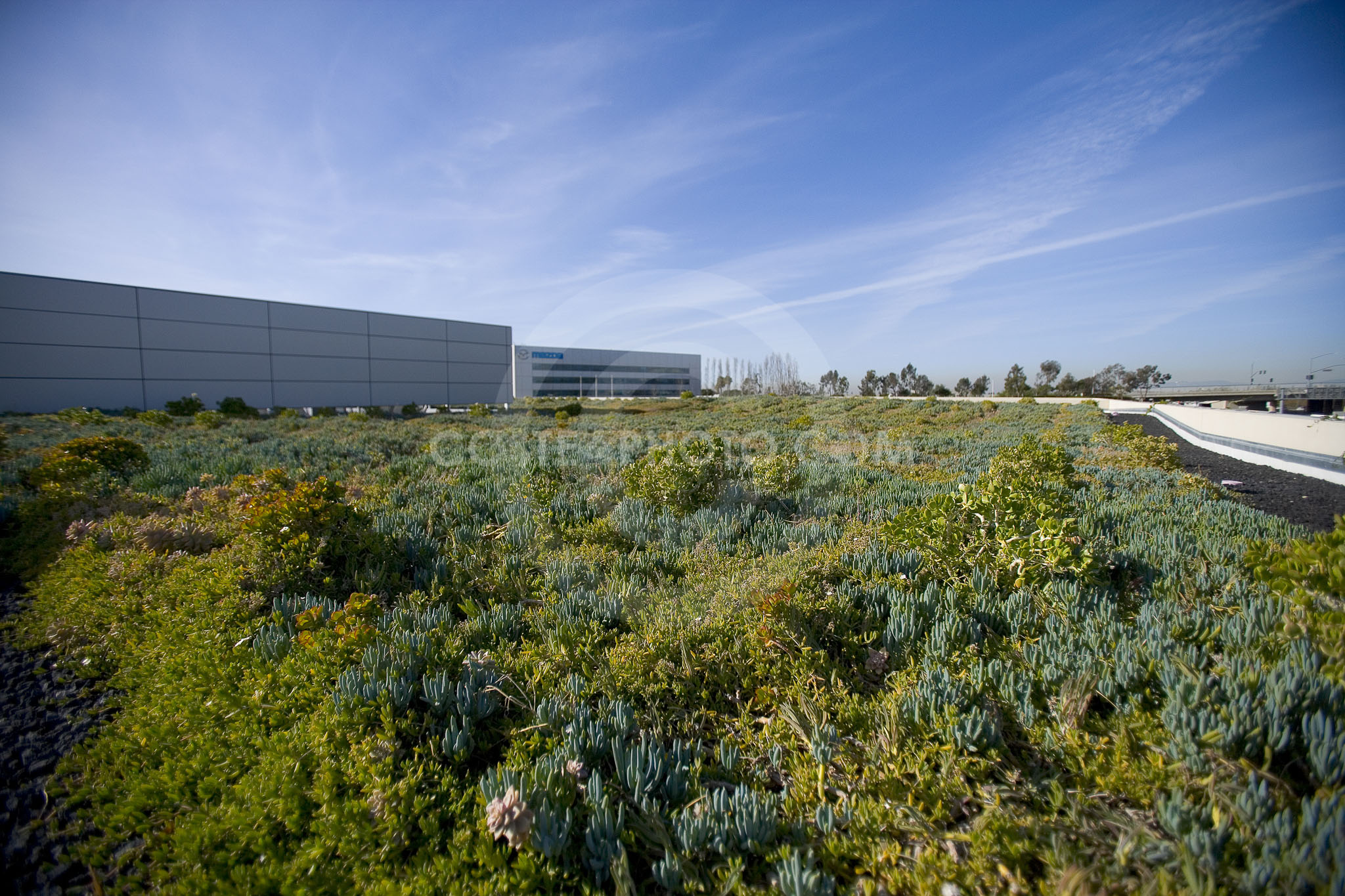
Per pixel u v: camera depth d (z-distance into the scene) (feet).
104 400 89.35
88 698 10.60
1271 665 8.28
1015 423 73.67
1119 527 17.84
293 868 6.50
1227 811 6.11
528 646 11.64
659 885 6.60
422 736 8.79
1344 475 31.01
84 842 7.45
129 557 16.08
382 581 15.53
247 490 20.20
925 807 7.14
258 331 103.30
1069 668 9.02
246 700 9.49
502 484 26.91
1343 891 4.84
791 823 7.17
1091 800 6.91
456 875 6.46
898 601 12.02
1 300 81.41
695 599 13.75
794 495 24.14
